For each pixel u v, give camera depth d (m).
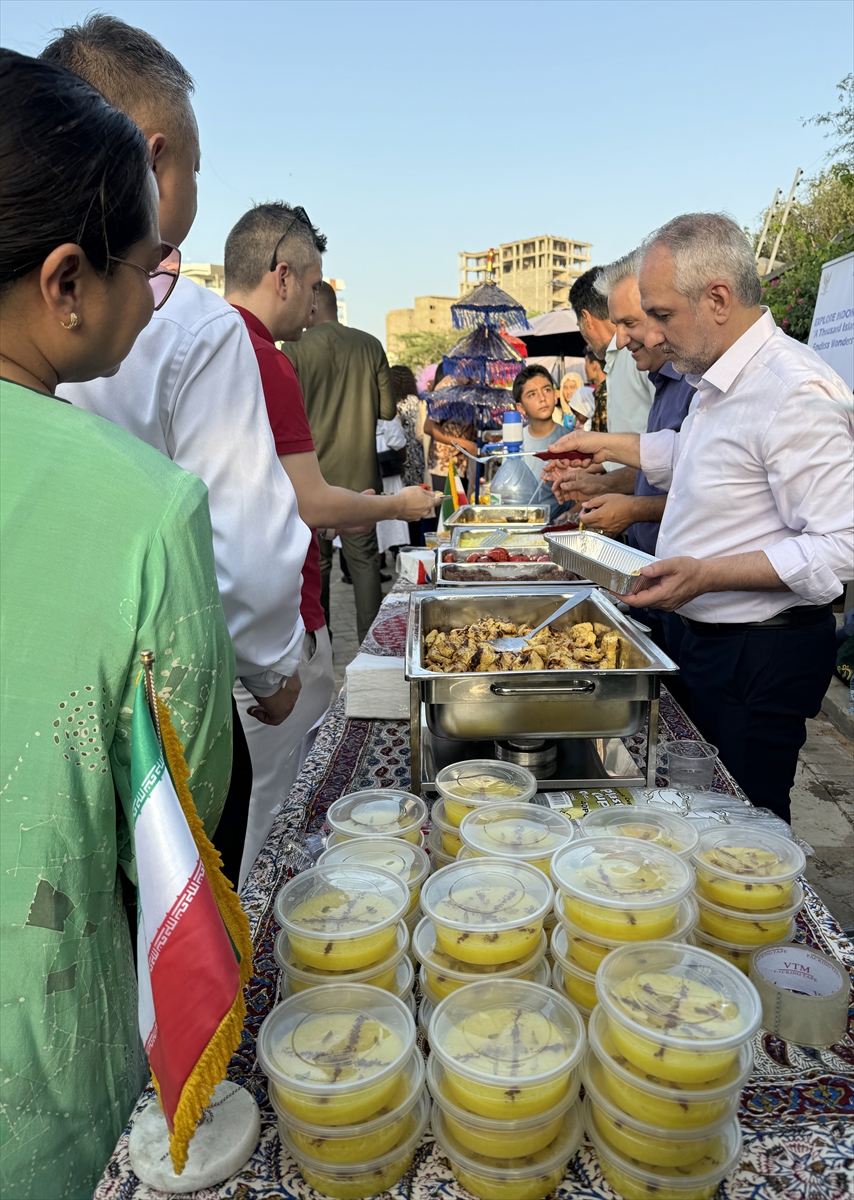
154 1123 0.90
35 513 0.83
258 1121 0.90
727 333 2.07
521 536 3.51
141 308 0.96
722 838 1.25
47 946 0.86
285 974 1.05
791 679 2.20
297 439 2.21
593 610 2.27
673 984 0.89
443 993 1.00
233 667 1.03
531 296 102.38
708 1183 0.79
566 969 1.01
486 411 7.43
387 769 1.86
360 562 5.98
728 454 2.12
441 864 1.36
